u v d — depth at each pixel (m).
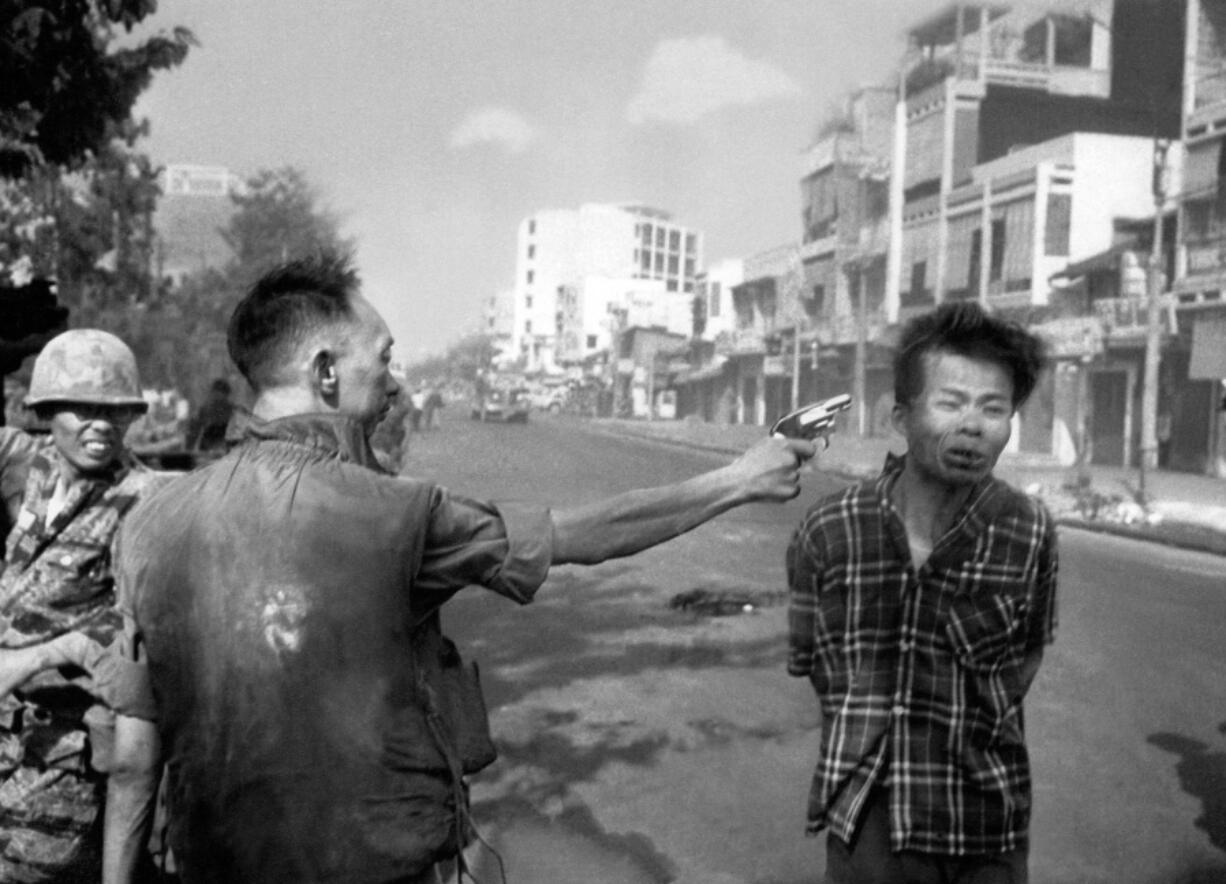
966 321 2.35
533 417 70.38
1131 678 6.98
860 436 36.09
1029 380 2.39
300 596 1.64
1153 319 20.61
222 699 1.65
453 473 22.03
